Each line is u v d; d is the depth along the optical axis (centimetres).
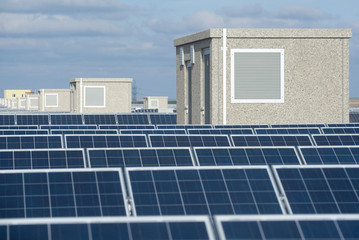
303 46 4869
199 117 5006
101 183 1786
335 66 4925
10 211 1661
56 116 5962
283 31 4819
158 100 12888
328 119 4941
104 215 1706
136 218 1228
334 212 1764
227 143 3284
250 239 1192
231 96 4778
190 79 5275
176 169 1853
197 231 1212
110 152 2495
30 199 1705
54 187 1752
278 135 3362
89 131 3906
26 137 3247
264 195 1797
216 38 4722
